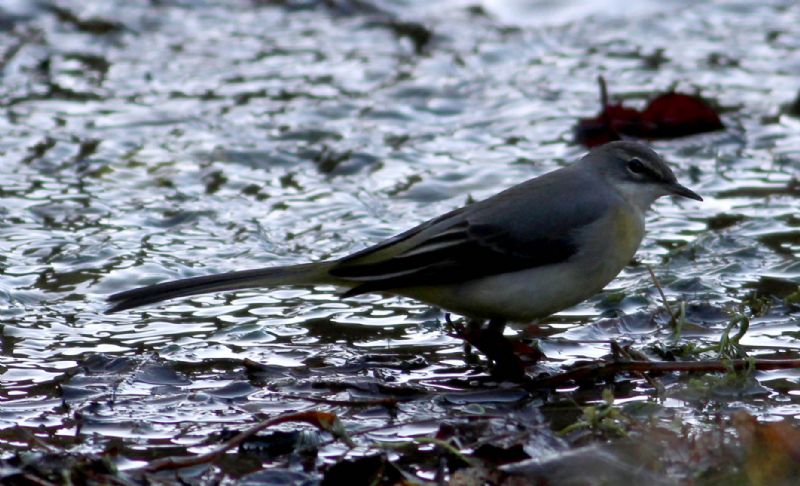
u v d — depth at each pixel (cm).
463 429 930
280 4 2394
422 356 1098
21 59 2052
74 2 2348
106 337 1138
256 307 1229
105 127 1756
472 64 2070
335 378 1036
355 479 852
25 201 1495
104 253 1344
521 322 1109
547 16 2355
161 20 2291
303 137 1725
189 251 1357
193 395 1002
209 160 1639
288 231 1420
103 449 898
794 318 1155
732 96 1886
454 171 1600
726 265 1293
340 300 1247
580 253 1059
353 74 2011
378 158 1648
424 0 2411
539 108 1848
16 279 1271
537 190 1088
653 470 851
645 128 1734
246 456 891
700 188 1543
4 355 1088
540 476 848
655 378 1030
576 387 1027
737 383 1001
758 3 2423
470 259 1048
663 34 2242
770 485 835
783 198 1496
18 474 830
